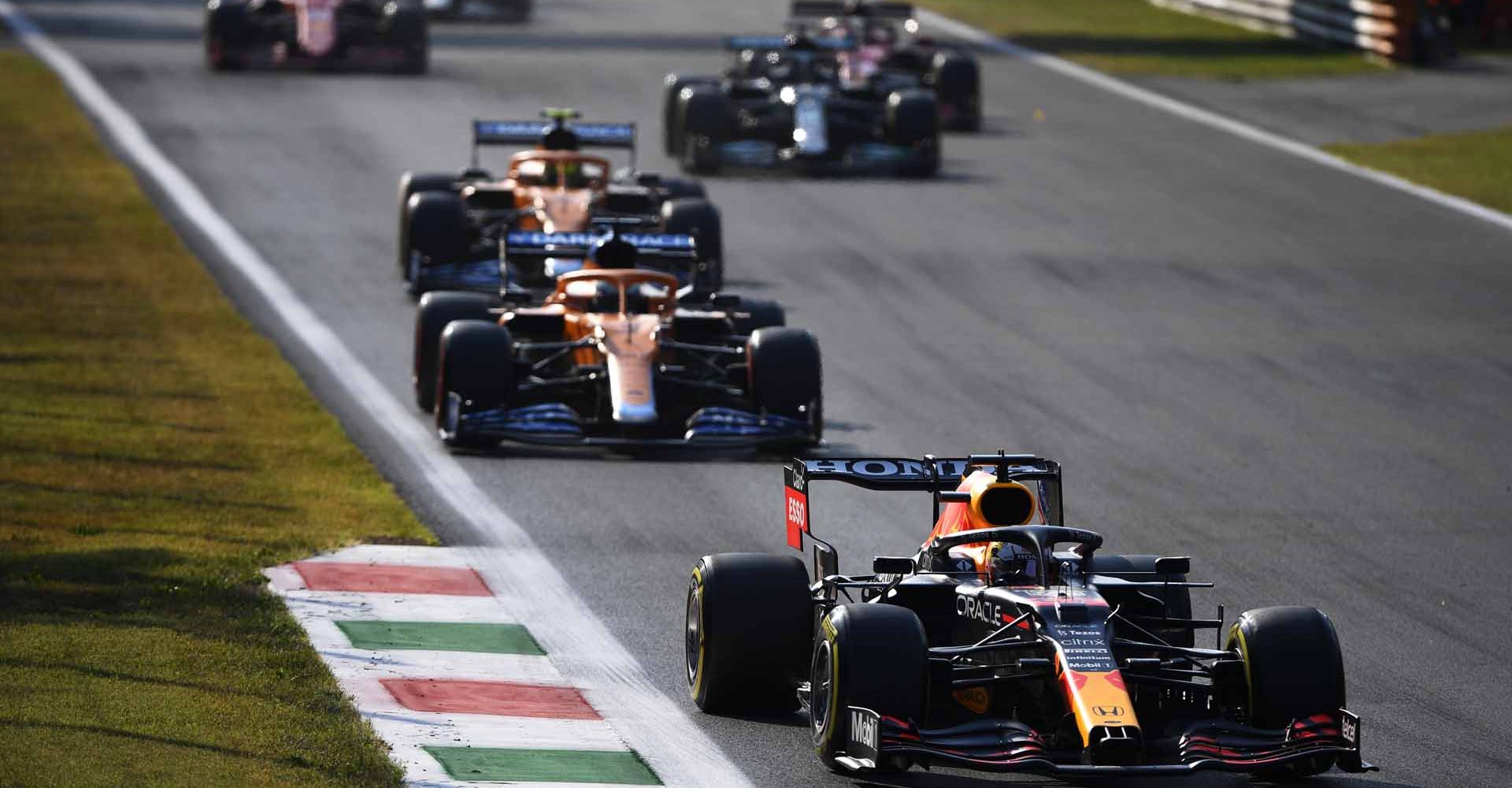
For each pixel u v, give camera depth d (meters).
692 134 121.31
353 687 39.06
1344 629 45.75
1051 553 34.97
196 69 152.62
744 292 91.69
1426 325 89.06
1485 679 41.88
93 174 112.50
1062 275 98.25
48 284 86.38
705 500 57.41
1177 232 110.06
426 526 53.41
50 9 191.38
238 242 98.19
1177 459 64.38
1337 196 121.56
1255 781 34.75
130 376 70.88
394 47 154.12
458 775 34.03
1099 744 30.45
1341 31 181.62
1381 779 35.12
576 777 34.22
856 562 50.62
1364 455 65.69
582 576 48.72
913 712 32.41
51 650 39.31
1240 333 86.38
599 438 63.22
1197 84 164.62
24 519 51.69
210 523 52.34
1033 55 181.12
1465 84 162.12
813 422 63.50
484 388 61.97
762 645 37.09
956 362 79.19
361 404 69.06
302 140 126.12
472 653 41.94
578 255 73.06
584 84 154.00
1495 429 70.38
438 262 86.69
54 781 31.31
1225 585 49.44
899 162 123.06
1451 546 54.22
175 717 35.44
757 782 34.25
